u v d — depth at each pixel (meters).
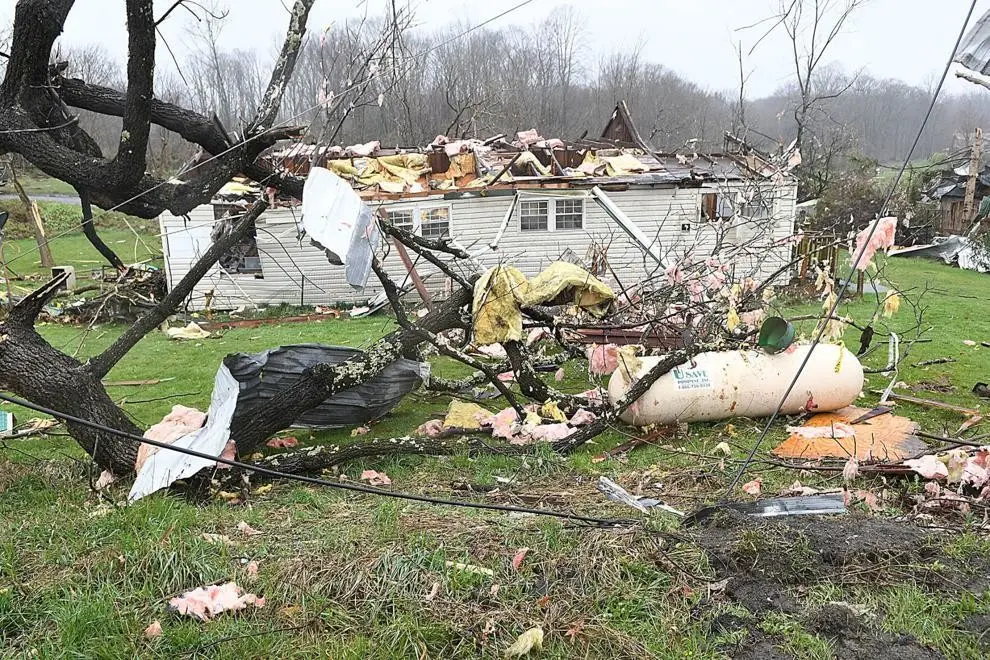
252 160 6.38
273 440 7.27
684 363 7.18
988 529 4.68
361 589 4.11
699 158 18.14
